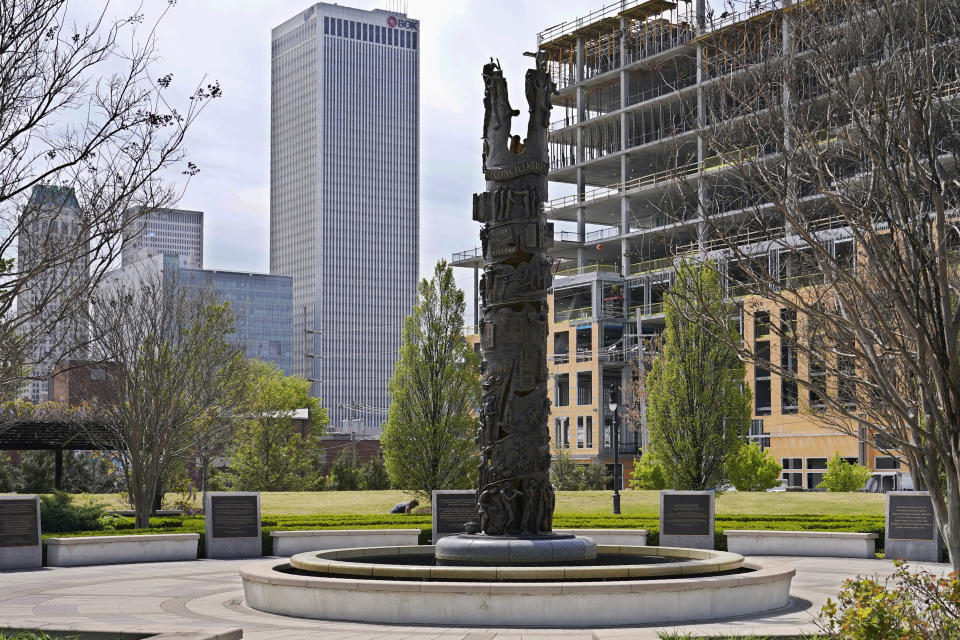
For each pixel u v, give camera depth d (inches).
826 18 480.4
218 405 1590.8
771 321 691.4
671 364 1822.1
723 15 599.5
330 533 1179.3
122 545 1077.8
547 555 733.3
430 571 676.7
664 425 1817.2
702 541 1119.0
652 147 3221.0
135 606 715.4
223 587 840.9
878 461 2667.3
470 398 1793.8
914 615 379.9
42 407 1654.8
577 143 3572.8
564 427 3639.3
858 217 450.6
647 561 828.6
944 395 415.2
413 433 1766.7
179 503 1877.5
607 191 3580.2
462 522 1115.3
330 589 654.5
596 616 627.8
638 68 3058.6
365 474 2674.7
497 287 785.6
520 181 789.2
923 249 421.1
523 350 774.5
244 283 7421.3
